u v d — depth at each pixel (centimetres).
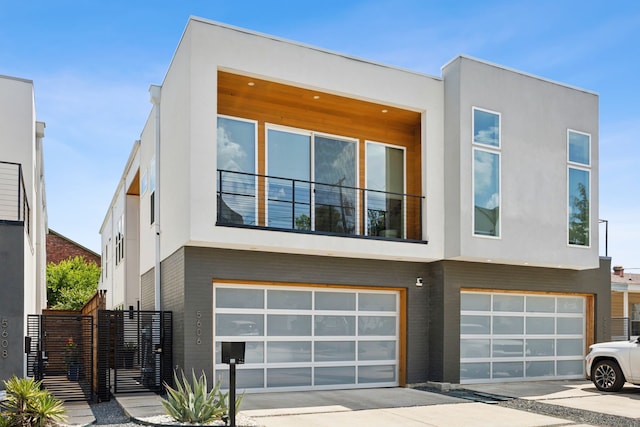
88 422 807
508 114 1269
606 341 1467
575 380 1405
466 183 1196
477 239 1196
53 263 3347
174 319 1082
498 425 828
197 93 1005
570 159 1356
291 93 1145
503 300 1348
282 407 942
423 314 1255
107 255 2400
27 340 988
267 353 1105
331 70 1129
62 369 1474
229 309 1079
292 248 1070
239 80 1084
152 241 1336
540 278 1373
